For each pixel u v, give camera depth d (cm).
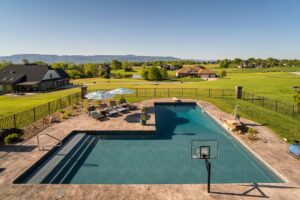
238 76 8562
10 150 1431
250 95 3762
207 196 970
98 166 1370
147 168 1342
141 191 1006
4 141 1536
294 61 19525
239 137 1680
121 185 1054
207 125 2211
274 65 18325
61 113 2291
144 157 1490
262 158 1309
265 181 1187
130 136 1858
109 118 2219
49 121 2048
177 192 999
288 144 1524
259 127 1905
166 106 3098
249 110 2588
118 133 1850
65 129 1855
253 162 1393
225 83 6050
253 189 1020
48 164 1325
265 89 4731
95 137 1833
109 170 1322
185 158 1473
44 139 1622
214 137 1864
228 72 11706
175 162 1418
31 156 1345
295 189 1013
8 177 1112
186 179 1223
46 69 5750
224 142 1750
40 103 3253
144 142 1750
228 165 1368
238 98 3438
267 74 9162
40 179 1163
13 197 959
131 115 2341
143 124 1994
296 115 2355
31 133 1750
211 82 6506
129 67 14150
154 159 1459
